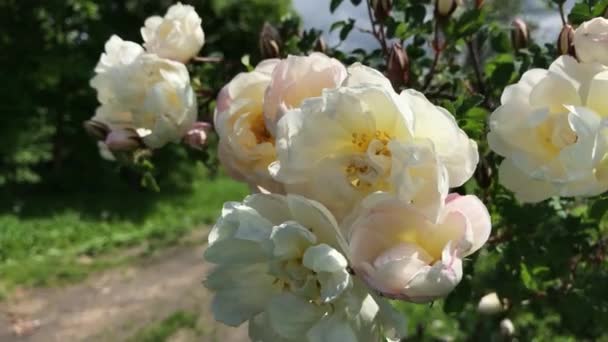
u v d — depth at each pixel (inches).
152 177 11.8
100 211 83.5
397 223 6.1
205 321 44.5
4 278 53.6
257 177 8.1
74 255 63.2
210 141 13.4
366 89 6.3
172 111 10.4
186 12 11.7
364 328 6.4
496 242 12.6
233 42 62.2
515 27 13.0
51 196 95.0
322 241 6.5
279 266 6.6
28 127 98.1
